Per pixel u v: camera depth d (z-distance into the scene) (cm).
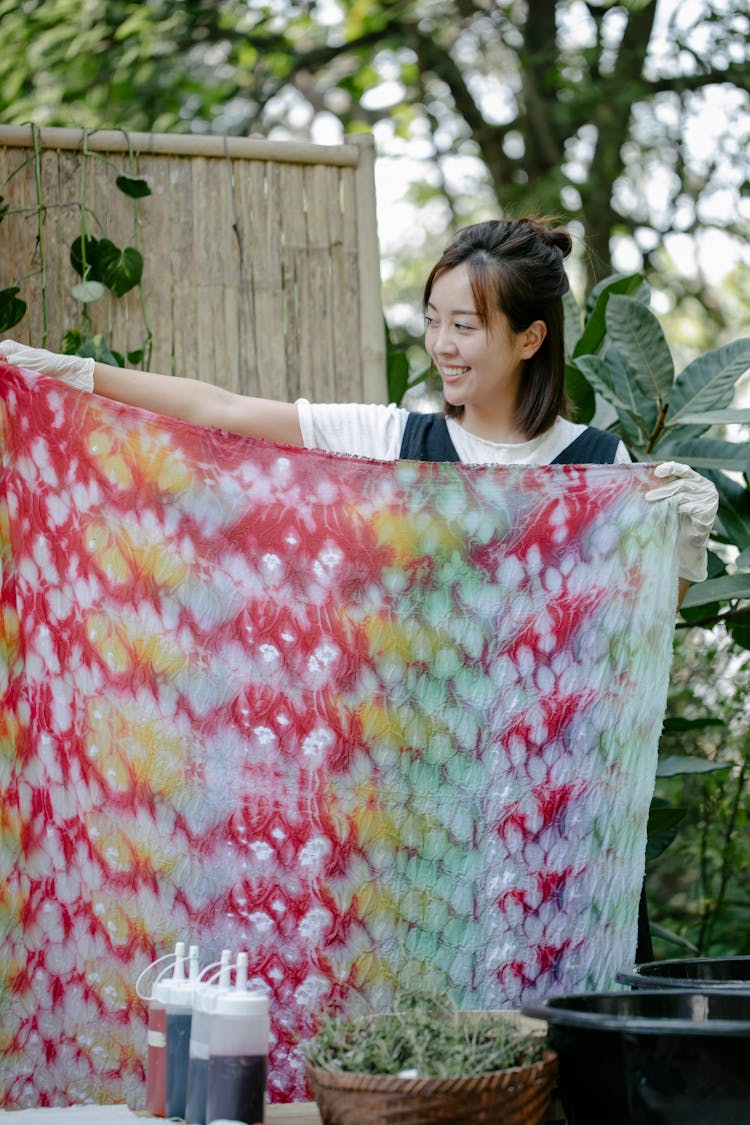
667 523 230
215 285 326
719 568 345
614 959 220
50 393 229
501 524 228
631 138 842
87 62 768
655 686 227
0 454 229
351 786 219
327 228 332
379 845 218
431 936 217
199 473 226
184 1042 192
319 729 221
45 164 318
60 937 220
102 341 307
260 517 226
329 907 216
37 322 315
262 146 329
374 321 331
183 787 219
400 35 861
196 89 796
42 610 226
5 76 752
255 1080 180
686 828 450
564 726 224
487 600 226
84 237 312
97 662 223
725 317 862
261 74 830
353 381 330
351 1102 165
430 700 222
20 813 223
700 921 458
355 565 225
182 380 249
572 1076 179
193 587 223
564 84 827
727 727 428
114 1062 216
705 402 330
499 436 251
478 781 221
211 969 214
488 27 877
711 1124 168
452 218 944
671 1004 196
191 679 221
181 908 216
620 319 329
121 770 220
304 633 223
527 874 220
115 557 225
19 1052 219
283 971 215
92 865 220
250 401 250
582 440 252
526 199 823
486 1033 179
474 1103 163
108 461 227
